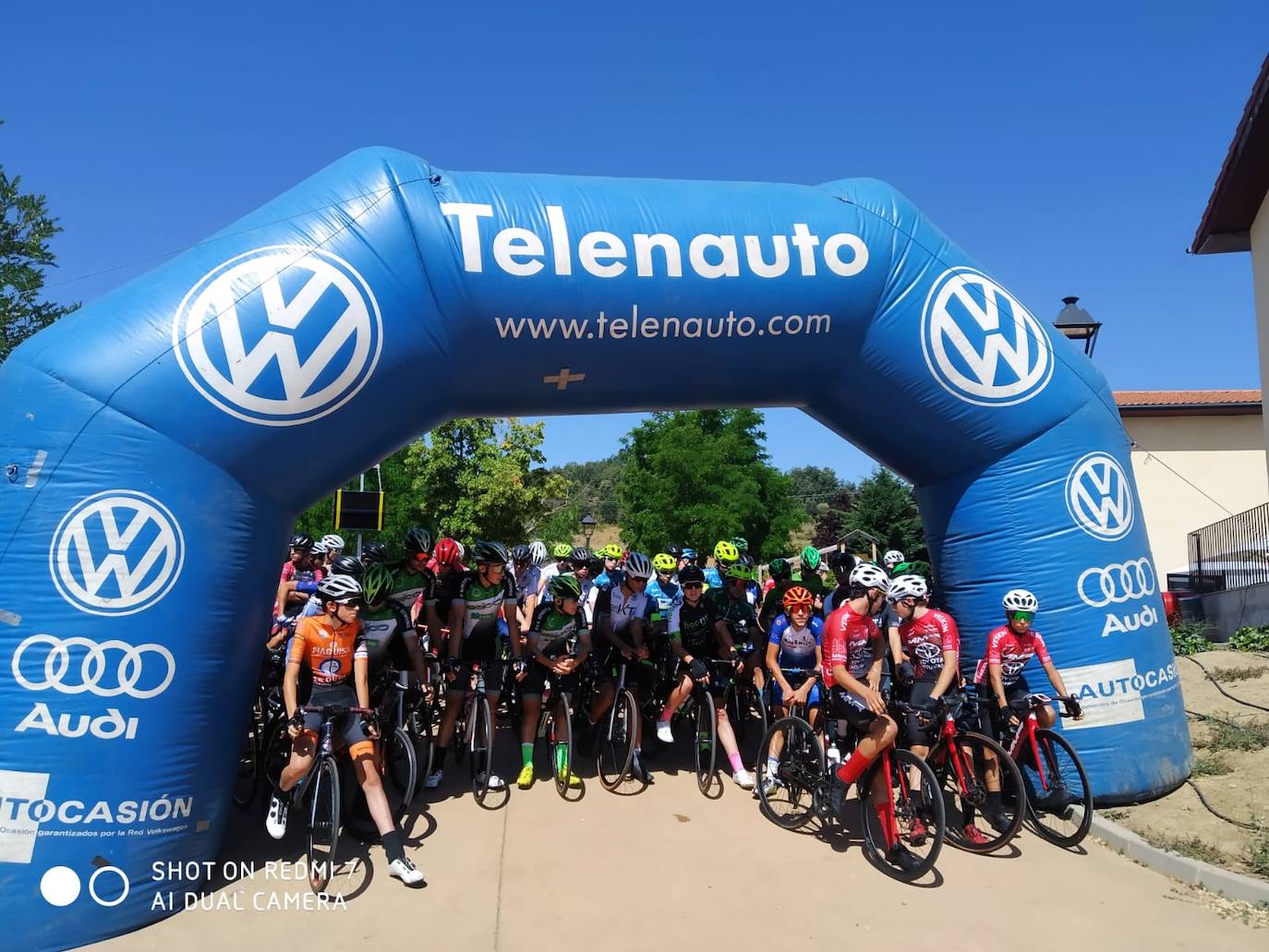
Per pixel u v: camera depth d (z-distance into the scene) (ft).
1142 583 17.58
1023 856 14.51
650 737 20.53
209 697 12.78
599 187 16.47
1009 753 15.69
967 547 17.88
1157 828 15.17
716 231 16.37
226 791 13.32
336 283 13.85
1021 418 17.37
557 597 17.63
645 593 19.85
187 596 12.55
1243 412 53.57
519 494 66.74
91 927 11.48
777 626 18.04
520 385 16.39
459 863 14.03
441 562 18.80
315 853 14.49
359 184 14.74
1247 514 41.98
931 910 12.36
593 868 13.88
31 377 12.57
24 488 12.07
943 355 17.12
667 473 74.84
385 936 11.59
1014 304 17.95
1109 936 11.59
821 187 18.22
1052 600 16.98
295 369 13.42
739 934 11.63
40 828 11.38
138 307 13.03
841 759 16.63
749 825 15.87
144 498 12.34
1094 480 17.53
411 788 16.21
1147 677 16.99
